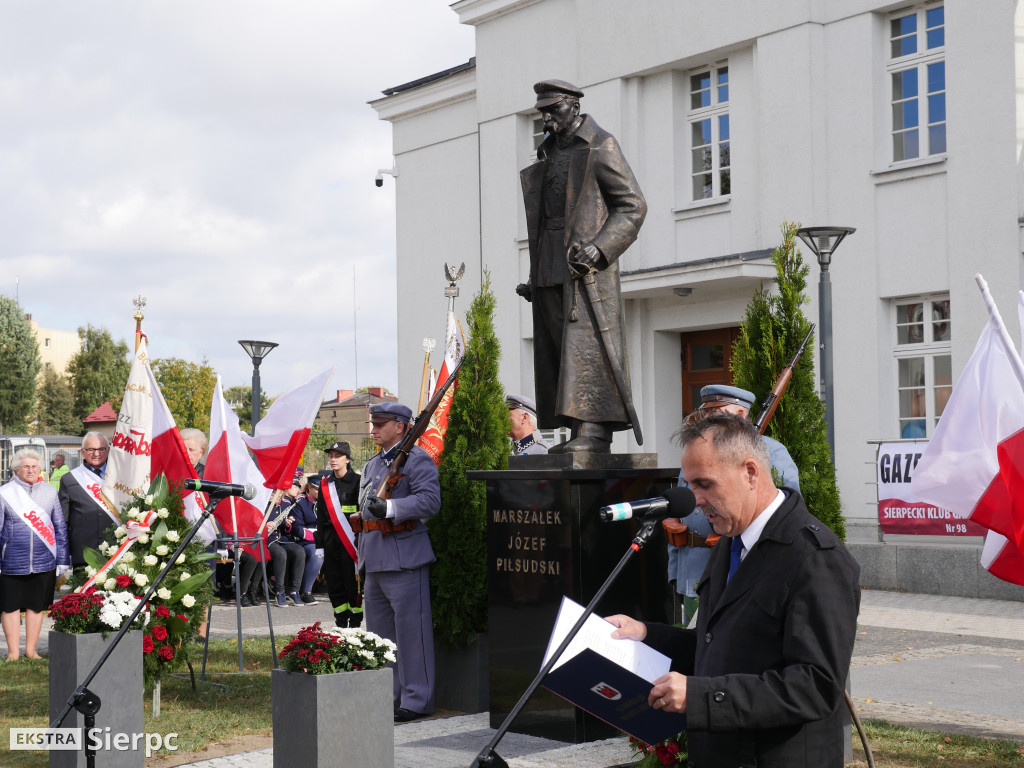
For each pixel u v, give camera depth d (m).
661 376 19.44
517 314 21.52
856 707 7.84
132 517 8.41
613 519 3.51
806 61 16.94
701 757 3.37
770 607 3.23
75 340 103.31
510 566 7.19
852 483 16.44
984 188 15.27
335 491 10.59
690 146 19.09
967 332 15.38
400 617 8.04
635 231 7.09
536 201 7.45
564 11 20.59
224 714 8.09
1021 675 9.05
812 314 16.80
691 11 18.41
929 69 16.12
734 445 3.29
